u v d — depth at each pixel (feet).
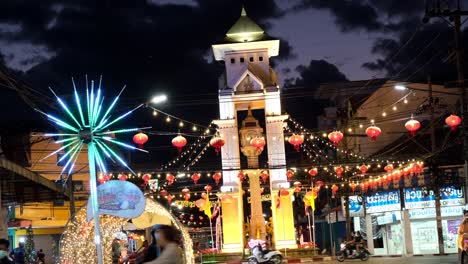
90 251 57.26
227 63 138.00
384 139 160.15
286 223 131.54
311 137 124.77
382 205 145.59
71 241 54.80
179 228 50.52
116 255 75.51
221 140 94.32
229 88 134.62
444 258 109.81
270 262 109.09
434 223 135.03
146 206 52.85
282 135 133.28
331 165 114.73
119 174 105.81
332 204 174.19
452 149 130.11
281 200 132.57
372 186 131.85
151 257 40.14
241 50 138.62
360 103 164.86
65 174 123.34
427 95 151.64
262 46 138.92
